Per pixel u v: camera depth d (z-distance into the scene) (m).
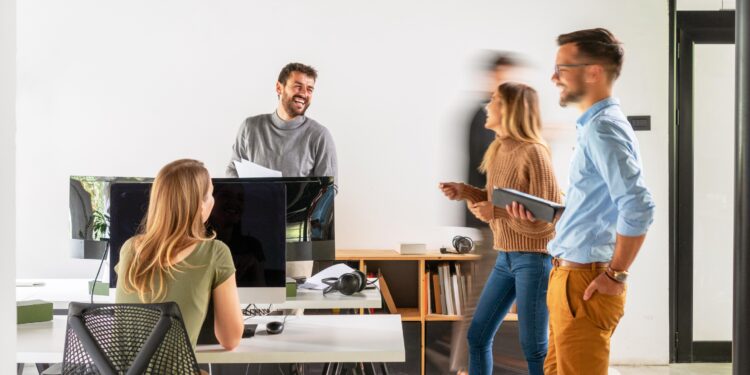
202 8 4.72
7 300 1.10
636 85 4.66
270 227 2.49
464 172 4.70
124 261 2.20
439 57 4.72
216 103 4.73
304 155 4.72
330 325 2.62
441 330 4.39
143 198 2.50
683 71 4.69
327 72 4.72
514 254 3.28
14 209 1.12
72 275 4.72
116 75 4.72
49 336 2.44
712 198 4.71
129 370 1.68
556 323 2.42
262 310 2.97
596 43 2.41
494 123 4.68
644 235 2.21
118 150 4.73
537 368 3.28
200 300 2.15
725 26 4.68
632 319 4.65
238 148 4.73
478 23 4.71
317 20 4.72
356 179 4.72
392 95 4.73
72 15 4.72
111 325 1.75
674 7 4.66
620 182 2.21
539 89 4.69
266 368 3.52
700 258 4.72
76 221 3.16
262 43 4.72
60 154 4.72
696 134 4.72
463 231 4.66
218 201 2.51
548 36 4.69
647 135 4.66
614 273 2.25
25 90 4.72
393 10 4.72
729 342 4.71
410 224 4.72
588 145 2.32
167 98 4.73
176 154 4.74
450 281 4.46
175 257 2.16
